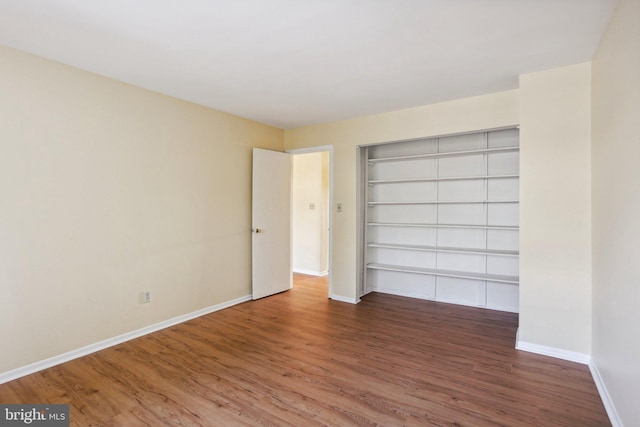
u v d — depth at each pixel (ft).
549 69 8.73
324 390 7.20
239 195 13.50
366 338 10.05
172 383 7.45
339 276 14.11
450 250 12.76
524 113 9.02
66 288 8.52
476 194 13.03
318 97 11.04
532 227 8.93
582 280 8.36
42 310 8.11
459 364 8.38
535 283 8.95
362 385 7.39
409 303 13.69
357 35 7.09
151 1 5.85
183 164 11.35
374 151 15.30
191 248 11.66
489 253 12.00
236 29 6.84
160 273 10.70
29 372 7.86
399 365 8.33
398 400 6.83
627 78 5.44
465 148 13.24
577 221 8.39
